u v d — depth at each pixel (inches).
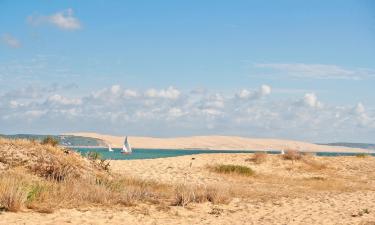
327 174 1273.4
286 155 1407.5
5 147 791.7
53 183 663.8
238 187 865.5
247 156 1430.9
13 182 553.9
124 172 1067.3
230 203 673.6
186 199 632.4
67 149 893.8
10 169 714.8
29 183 609.6
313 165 1357.0
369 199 796.6
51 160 778.2
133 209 566.9
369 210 660.1
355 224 540.4
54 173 729.6
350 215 608.4
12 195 503.5
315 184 1027.9
